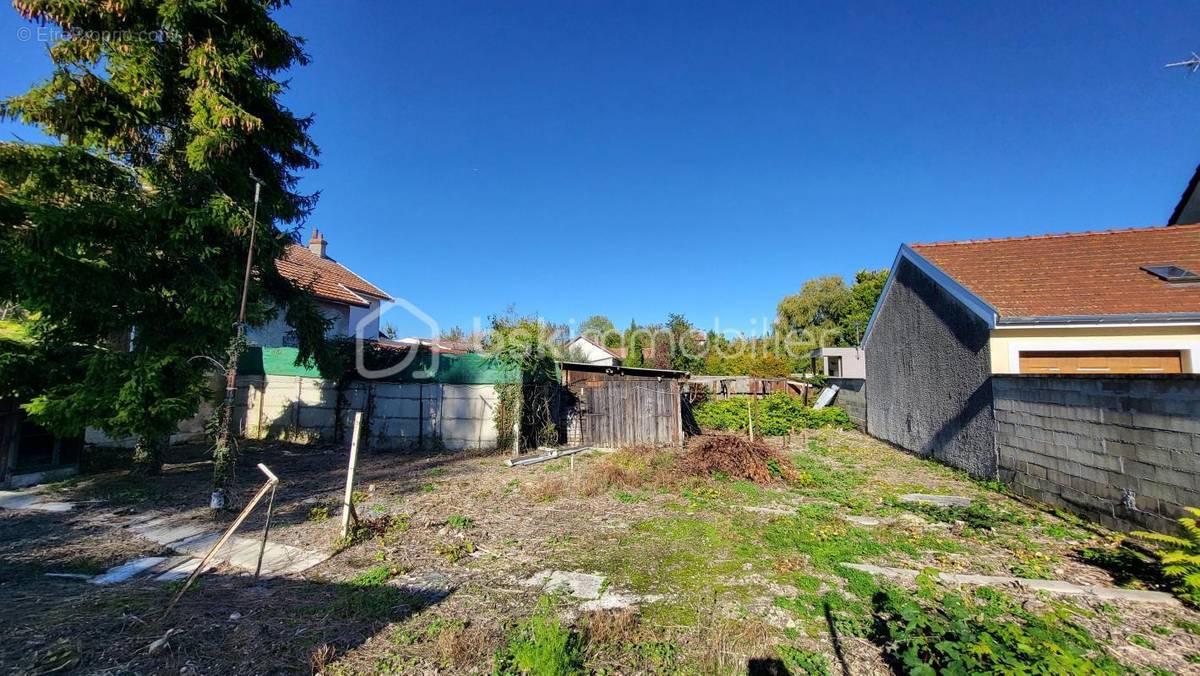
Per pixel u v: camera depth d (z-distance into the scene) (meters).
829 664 3.00
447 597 3.94
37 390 7.00
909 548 4.91
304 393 12.76
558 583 4.20
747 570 4.46
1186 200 12.60
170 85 7.16
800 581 4.15
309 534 5.41
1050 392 6.69
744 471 8.29
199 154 6.77
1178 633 3.33
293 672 2.93
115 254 6.50
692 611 3.70
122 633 3.28
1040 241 10.69
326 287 16.91
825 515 6.15
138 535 5.38
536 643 3.02
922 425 10.88
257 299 8.16
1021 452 7.30
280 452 11.07
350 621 3.53
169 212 6.69
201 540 5.22
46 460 7.81
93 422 6.57
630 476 8.02
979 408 8.49
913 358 11.40
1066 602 3.78
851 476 8.71
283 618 3.55
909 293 11.63
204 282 7.04
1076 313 7.76
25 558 4.70
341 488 7.63
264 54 7.71
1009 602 3.71
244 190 7.68
